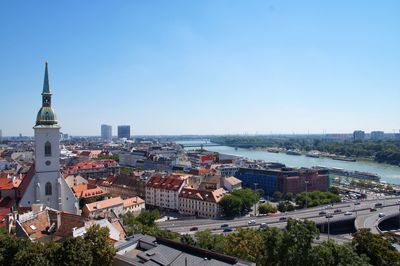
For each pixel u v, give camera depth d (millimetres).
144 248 101000
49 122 177125
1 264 86375
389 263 124500
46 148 176250
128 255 96438
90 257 85938
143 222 196500
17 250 89000
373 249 127125
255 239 128750
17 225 118062
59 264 84250
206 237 147000
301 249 105375
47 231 118812
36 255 84188
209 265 85688
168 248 96438
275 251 109625
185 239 144875
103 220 122125
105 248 88750
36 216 121500
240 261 86562
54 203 177500
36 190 173375
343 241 187000
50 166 176875
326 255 106438
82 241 87750
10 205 179625
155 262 89500
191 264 87188
